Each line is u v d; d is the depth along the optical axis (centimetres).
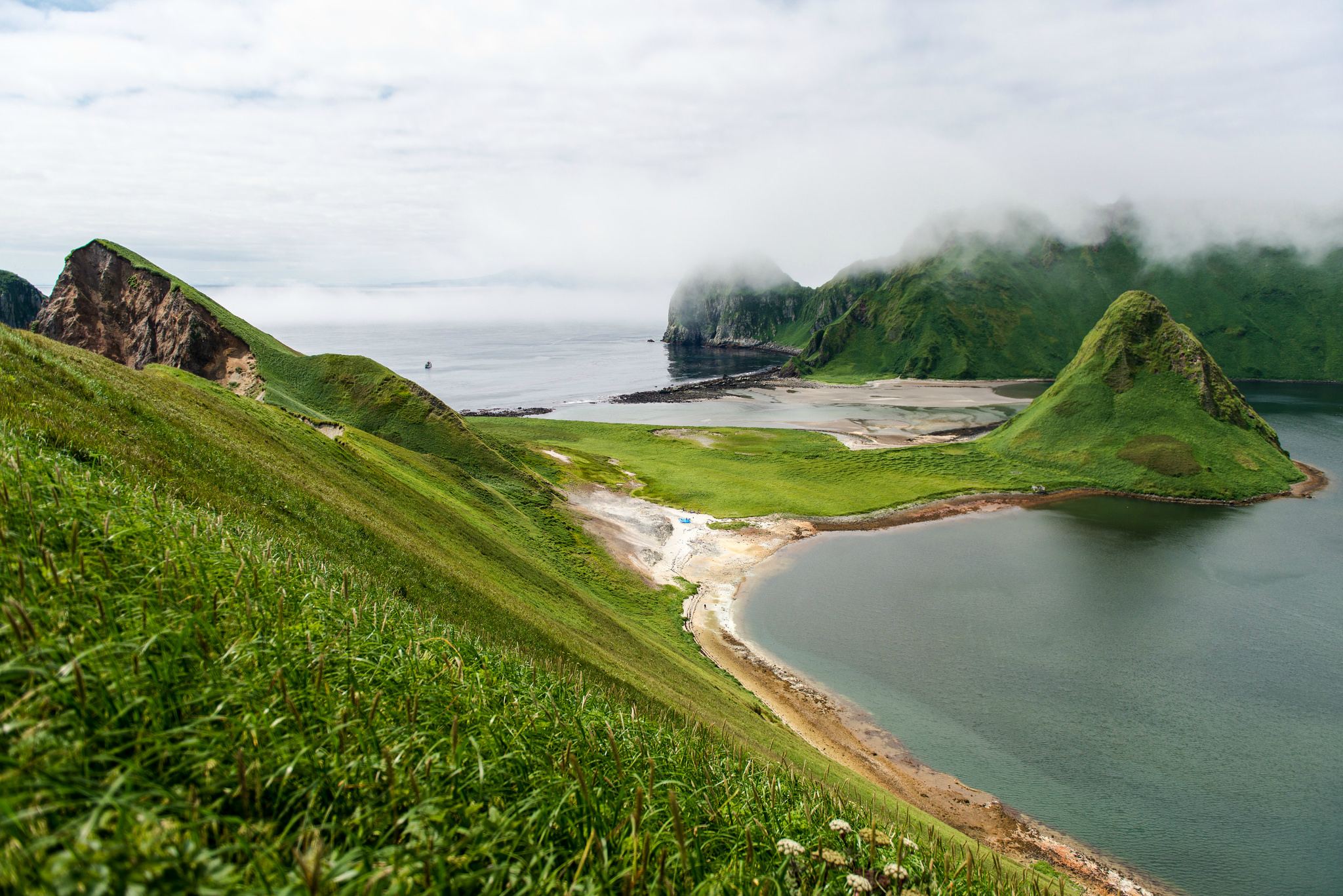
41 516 774
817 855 873
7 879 337
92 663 556
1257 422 14738
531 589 5234
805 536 10275
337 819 555
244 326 11456
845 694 5922
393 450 8262
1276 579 8531
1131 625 7225
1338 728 5475
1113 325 15712
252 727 590
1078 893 2597
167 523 981
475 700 898
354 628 956
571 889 580
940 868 971
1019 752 5147
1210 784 4806
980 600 7925
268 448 4344
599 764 901
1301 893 3912
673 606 7506
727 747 1814
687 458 14700
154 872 388
